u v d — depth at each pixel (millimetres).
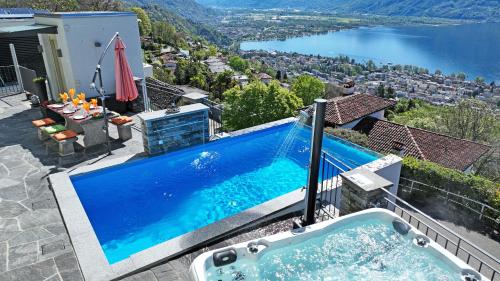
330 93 40344
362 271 4164
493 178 18750
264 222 5293
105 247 5113
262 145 9469
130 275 4074
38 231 4770
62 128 7547
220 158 8531
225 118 20750
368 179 5109
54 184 5902
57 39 9609
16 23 13250
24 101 10984
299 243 4539
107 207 6102
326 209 5840
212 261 4051
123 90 8680
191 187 7004
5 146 7641
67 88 10188
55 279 3928
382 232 4762
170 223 5793
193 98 9688
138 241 5285
